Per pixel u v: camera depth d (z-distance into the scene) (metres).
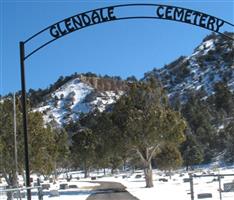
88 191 56.41
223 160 161.75
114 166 129.12
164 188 55.62
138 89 58.66
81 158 127.50
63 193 53.81
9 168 52.03
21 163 51.75
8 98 52.50
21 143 51.19
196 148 150.62
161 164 81.19
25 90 17.36
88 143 119.44
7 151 51.31
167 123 57.25
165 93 60.78
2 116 51.62
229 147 162.25
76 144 123.12
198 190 44.75
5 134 51.34
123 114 58.28
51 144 58.41
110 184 79.44
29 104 54.12
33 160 52.56
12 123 51.16
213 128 186.75
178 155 80.94
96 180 107.56
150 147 60.97
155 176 114.56
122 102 58.84
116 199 37.38
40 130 53.06
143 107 58.16
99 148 70.88
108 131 59.62
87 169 141.88
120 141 58.41
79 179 121.12
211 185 55.81
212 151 169.50
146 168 61.34
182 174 114.56
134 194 44.34
